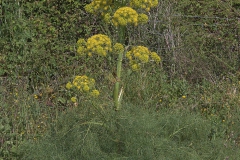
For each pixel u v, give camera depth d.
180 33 7.46
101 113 4.56
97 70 6.75
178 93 6.55
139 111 4.98
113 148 4.57
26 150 4.88
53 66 6.93
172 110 5.87
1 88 5.99
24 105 5.69
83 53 4.31
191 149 4.61
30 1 7.64
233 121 5.81
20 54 6.95
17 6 7.36
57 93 6.35
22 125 5.46
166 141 4.54
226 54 7.43
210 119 5.80
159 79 6.75
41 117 5.67
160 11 7.46
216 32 7.69
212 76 7.00
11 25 7.10
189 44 7.29
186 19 7.83
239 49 7.47
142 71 6.66
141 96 6.19
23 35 7.09
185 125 4.91
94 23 7.68
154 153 4.44
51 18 7.59
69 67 6.88
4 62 6.86
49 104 6.11
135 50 4.27
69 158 4.55
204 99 6.29
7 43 7.07
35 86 6.70
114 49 4.25
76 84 4.30
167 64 7.19
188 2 7.77
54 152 4.63
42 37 7.23
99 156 4.46
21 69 6.75
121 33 4.35
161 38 7.34
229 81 6.91
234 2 8.11
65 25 7.50
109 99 5.61
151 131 4.60
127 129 4.50
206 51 7.40
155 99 6.28
